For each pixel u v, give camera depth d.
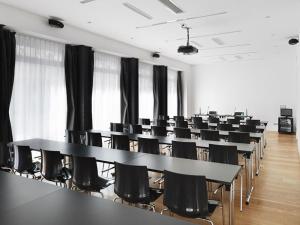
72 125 6.74
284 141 9.12
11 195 1.89
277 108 11.59
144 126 7.34
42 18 5.78
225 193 4.17
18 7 5.21
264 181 4.79
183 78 13.16
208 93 13.20
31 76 5.96
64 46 6.77
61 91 6.71
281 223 3.19
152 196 2.79
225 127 6.88
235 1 4.85
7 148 4.09
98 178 3.19
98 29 6.81
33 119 5.98
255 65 12.02
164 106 11.09
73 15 5.69
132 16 5.73
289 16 5.73
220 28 6.70
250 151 3.77
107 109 8.23
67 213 1.60
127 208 1.68
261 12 5.47
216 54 10.49
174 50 9.62
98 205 1.72
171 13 5.52
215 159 3.82
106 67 8.26
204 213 2.30
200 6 5.11
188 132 5.68
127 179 2.67
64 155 3.53
